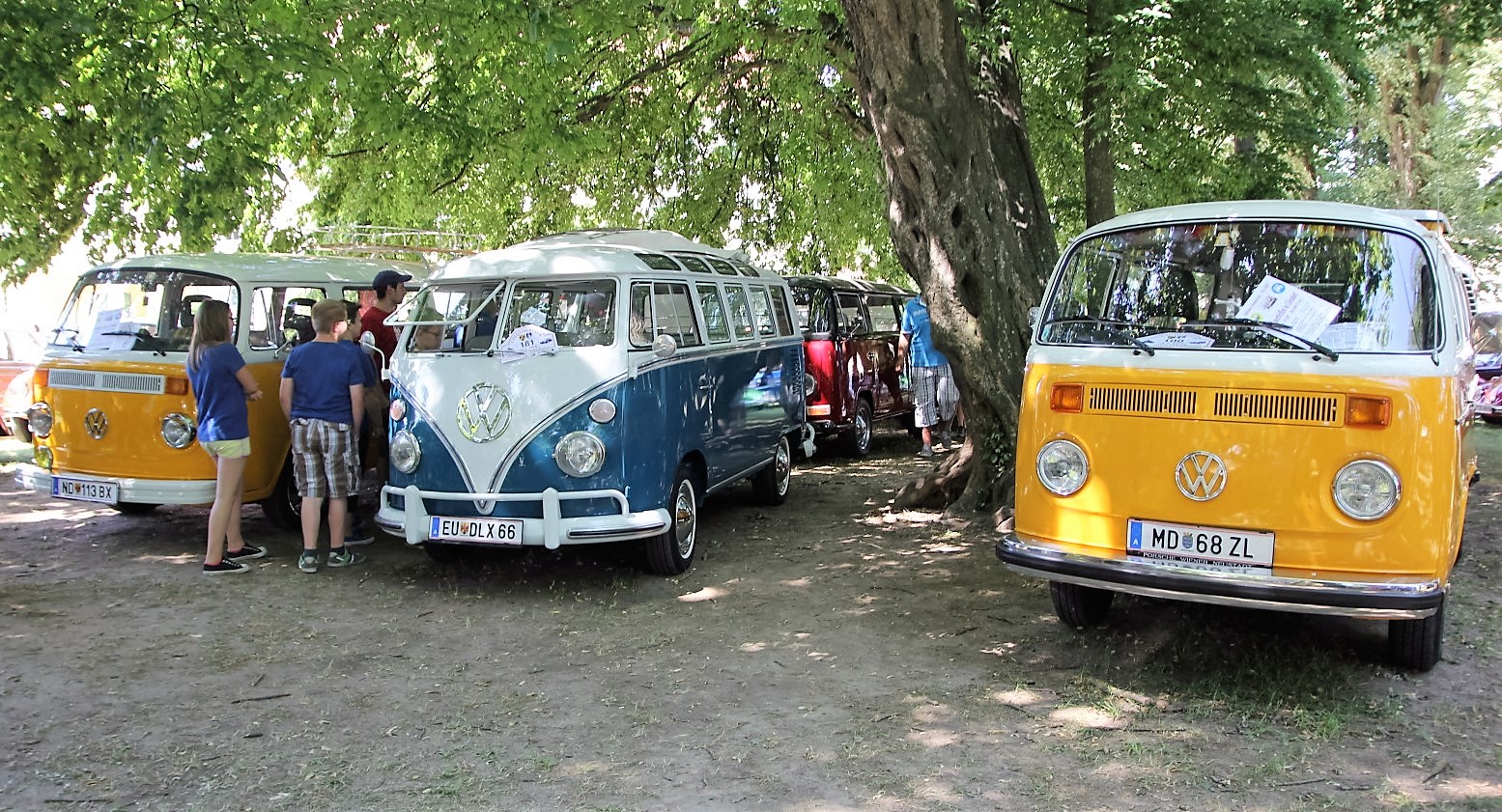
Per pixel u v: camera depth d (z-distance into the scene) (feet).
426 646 19.54
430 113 36.50
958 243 28.99
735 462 28.50
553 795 13.52
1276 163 48.01
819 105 43.52
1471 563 24.94
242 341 26.94
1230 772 13.91
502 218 54.65
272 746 15.01
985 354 29.37
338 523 25.07
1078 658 18.61
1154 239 18.24
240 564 24.99
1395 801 13.03
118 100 29.01
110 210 33.35
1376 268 16.51
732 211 55.62
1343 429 15.38
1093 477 16.90
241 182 30.81
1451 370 15.53
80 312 27.58
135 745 14.97
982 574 24.29
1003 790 13.53
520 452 22.61
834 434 41.39
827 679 17.71
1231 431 15.94
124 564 25.41
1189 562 16.14
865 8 28.37
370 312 28.58
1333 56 42.42
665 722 15.89
